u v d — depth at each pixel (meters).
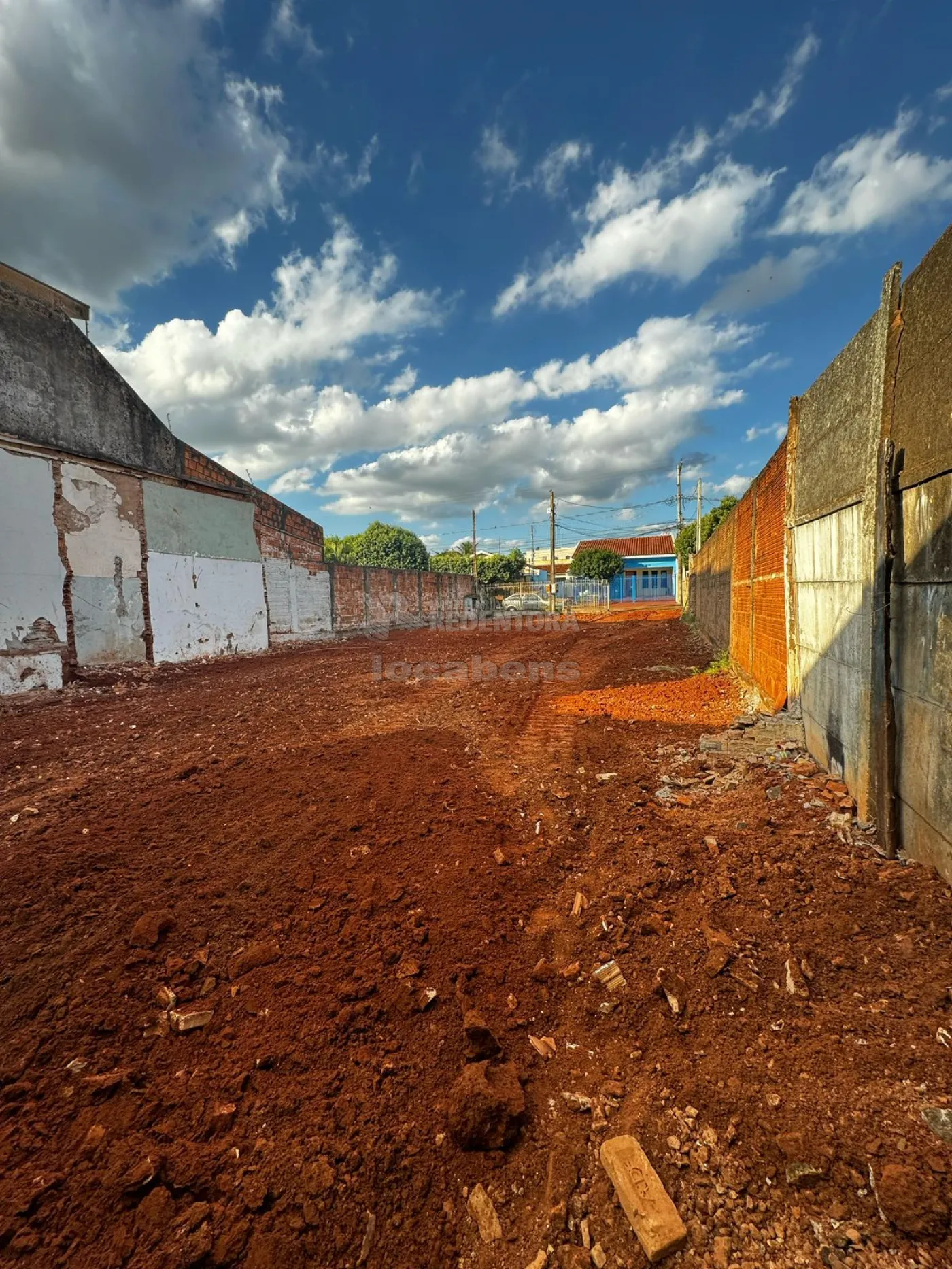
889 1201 1.32
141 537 10.98
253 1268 1.32
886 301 2.79
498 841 3.46
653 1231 1.34
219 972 2.35
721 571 10.98
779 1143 1.51
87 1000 2.18
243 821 3.70
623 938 2.49
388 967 2.37
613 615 28.30
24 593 8.69
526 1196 1.53
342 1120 1.71
